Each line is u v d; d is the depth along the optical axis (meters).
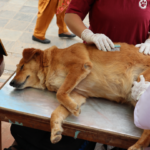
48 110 1.77
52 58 1.88
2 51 1.93
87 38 1.85
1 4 4.51
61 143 1.92
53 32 3.84
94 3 1.92
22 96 1.85
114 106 1.83
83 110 1.79
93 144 2.02
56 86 1.88
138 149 1.63
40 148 1.95
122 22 1.89
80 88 1.85
